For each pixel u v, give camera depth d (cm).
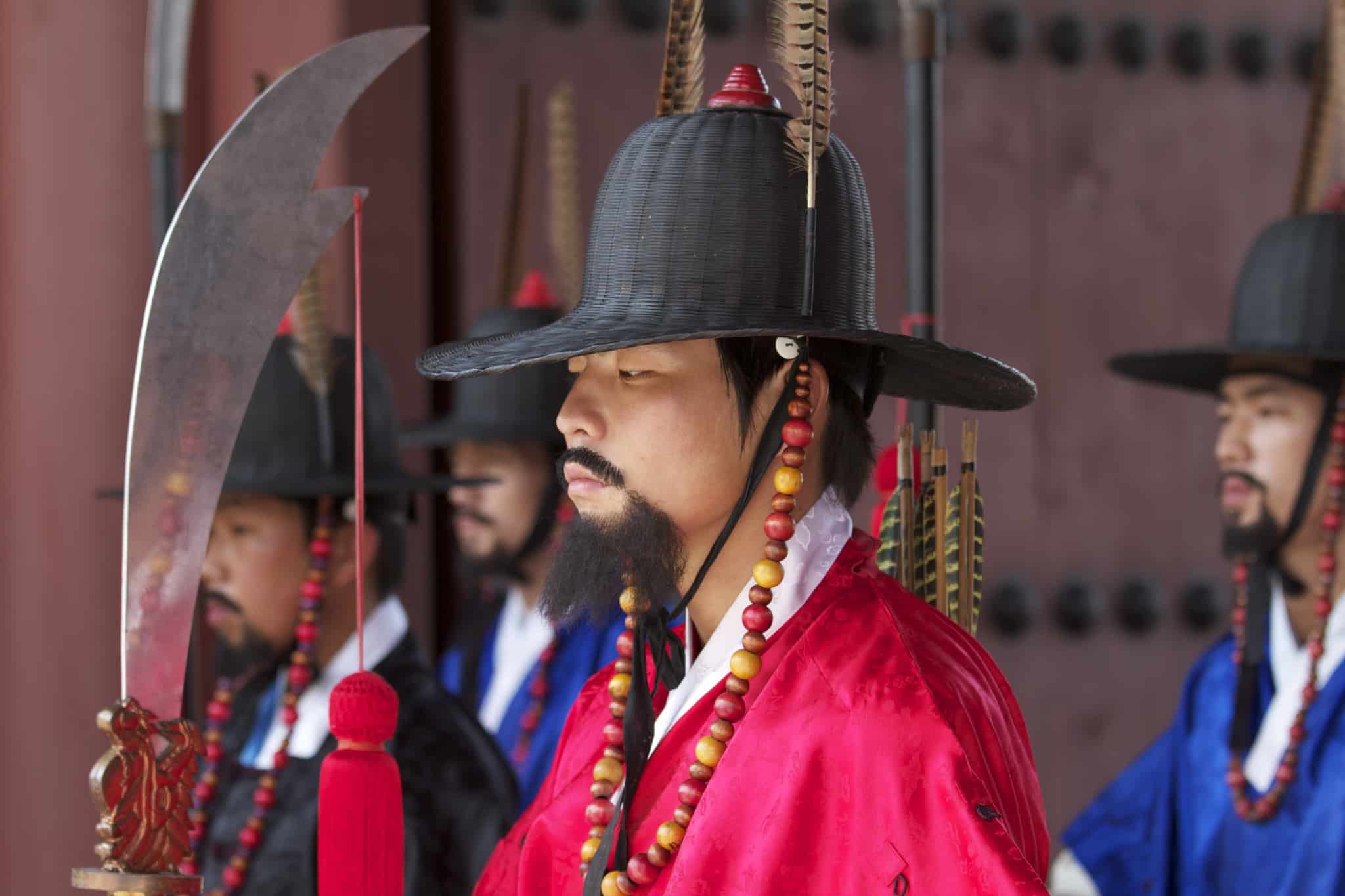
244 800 747
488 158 1104
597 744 518
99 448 1012
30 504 1005
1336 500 811
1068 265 1168
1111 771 1163
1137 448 1176
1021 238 1160
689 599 472
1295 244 850
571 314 470
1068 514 1164
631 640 488
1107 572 1170
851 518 490
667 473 454
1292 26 1209
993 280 1154
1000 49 1155
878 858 416
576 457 462
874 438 498
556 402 1032
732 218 454
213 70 1091
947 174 1147
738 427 459
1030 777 451
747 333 427
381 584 774
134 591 440
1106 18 1178
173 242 440
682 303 452
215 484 448
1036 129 1164
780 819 430
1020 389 495
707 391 456
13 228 1008
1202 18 1192
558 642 1002
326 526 748
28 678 999
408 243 1071
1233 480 845
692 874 437
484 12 1105
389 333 1064
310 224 453
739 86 482
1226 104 1197
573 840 499
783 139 466
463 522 1029
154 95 745
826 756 432
